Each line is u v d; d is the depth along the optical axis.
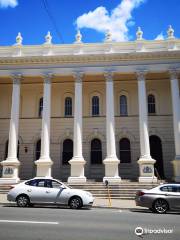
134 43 27.67
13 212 13.05
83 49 28.03
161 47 27.36
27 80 30.77
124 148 29.98
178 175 24.72
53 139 30.48
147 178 24.47
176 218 12.33
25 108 31.50
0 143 30.83
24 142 30.70
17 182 25.20
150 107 30.59
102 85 31.22
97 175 29.39
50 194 15.57
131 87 31.02
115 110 30.61
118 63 27.42
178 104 26.12
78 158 25.55
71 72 27.64
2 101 31.80
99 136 30.12
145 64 27.16
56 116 31.03
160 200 14.49
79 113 26.66
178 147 25.30
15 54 28.25
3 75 28.09
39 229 9.12
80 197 15.42
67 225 9.91
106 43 27.80
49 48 28.09
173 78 26.69
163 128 29.67
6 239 7.80
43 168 25.55
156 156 29.33
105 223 10.55
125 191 22.77
